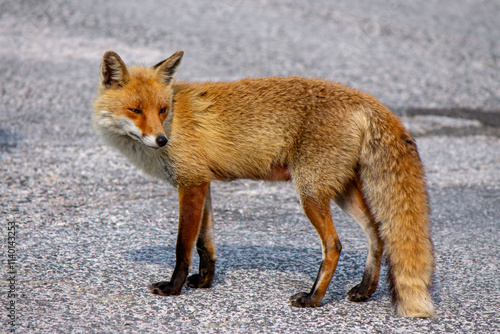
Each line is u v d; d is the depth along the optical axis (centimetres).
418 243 861
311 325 831
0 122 1716
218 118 947
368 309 894
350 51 2577
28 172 1416
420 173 890
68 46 2394
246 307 880
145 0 3053
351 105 905
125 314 834
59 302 852
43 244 1057
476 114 2014
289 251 1111
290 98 930
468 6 3378
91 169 1478
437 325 840
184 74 2111
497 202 1402
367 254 1017
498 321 855
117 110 930
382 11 3177
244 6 3097
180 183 942
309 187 898
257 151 939
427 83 2270
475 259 1086
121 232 1145
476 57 2608
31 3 2856
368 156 888
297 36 2719
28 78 2083
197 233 930
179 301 890
